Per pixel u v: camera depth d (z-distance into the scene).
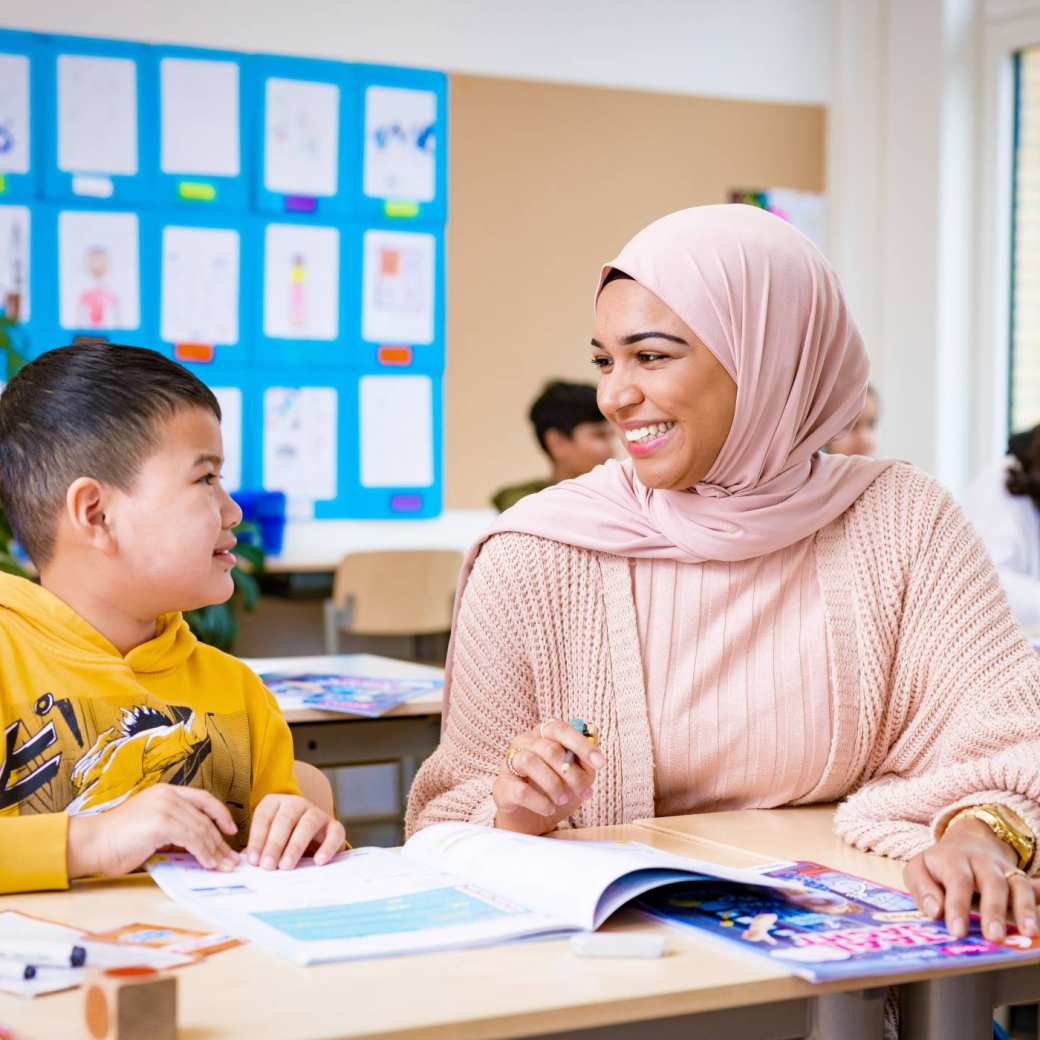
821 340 1.40
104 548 1.19
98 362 1.21
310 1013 0.77
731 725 1.39
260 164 4.57
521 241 4.90
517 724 1.41
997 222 5.17
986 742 1.30
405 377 4.77
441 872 1.08
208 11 4.48
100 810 1.19
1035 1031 2.53
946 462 5.24
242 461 4.60
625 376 1.38
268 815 1.13
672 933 0.95
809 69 5.29
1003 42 5.12
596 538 1.42
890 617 1.41
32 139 4.32
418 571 4.22
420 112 4.75
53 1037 0.73
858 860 1.18
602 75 4.99
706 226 1.38
